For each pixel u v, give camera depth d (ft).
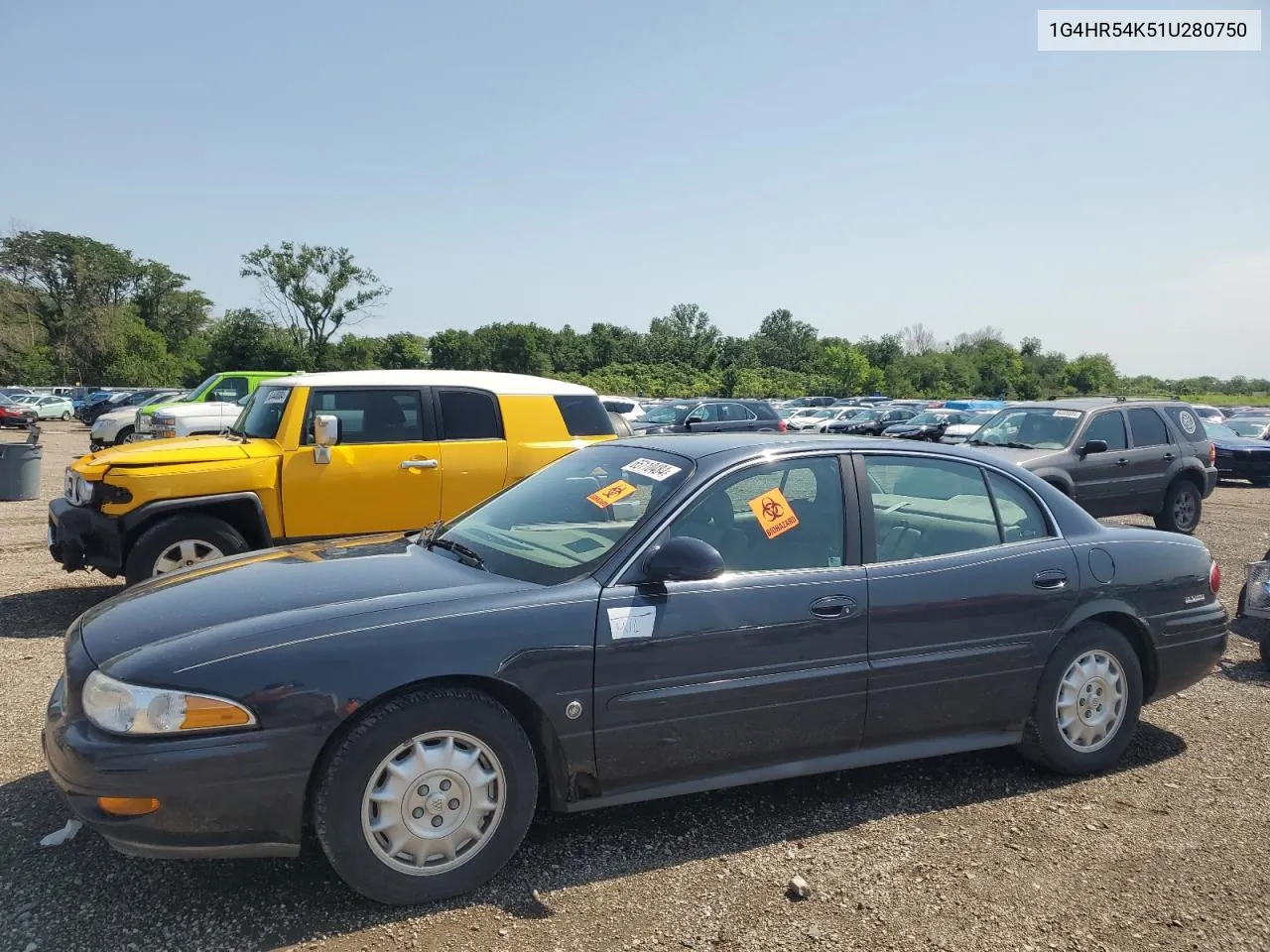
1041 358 347.36
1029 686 13.38
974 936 9.66
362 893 9.77
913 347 400.47
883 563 12.59
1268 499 56.90
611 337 302.66
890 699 12.39
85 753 9.07
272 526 22.76
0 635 20.99
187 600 10.98
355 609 10.23
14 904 9.87
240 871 10.64
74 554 21.74
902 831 12.03
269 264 213.66
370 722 9.62
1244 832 12.14
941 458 13.78
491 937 9.45
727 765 11.62
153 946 9.17
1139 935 9.73
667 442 13.76
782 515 12.30
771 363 346.54
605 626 10.72
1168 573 14.53
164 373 272.10
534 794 10.48
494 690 10.41
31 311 254.27
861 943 9.50
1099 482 36.19
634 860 11.12
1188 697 17.92
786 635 11.66
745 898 10.30
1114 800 13.11
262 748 9.23
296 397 23.44
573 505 12.73
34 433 44.80
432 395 24.85
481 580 11.23
